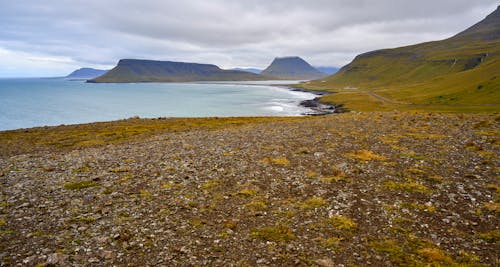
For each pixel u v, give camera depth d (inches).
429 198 665.6
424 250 458.9
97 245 467.5
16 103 6860.2
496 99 4530.0
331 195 689.6
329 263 432.5
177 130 1998.0
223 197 678.5
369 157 988.6
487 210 602.5
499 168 850.8
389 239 499.8
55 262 415.2
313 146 1181.7
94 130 2094.0
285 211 608.7
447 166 882.8
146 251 456.1
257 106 6688.0
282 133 1521.9
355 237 508.1
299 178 805.2
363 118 2047.2
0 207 613.0
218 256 449.1
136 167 920.9
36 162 1037.2
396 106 5457.7
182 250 459.2
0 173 871.7
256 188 729.6
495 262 433.7
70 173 869.2
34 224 537.6
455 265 423.2
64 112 5354.3
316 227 541.6
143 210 605.3
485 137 1245.1
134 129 2107.5
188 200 658.8
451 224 551.5
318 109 6102.4
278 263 434.0
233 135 1517.0
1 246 458.9
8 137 1808.6
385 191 708.7
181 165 933.8
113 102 7480.3
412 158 971.9
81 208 611.8
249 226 546.9
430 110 4328.3
